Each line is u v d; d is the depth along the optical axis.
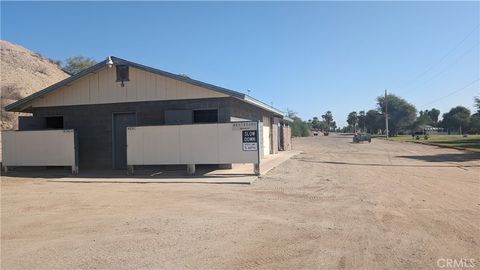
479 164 21.47
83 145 20.36
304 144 50.81
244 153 16.41
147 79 19.61
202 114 19.23
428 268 5.65
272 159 23.84
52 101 20.75
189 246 6.77
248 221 8.48
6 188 13.99
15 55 54.28
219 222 8.42
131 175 17.27
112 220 8.76
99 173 18.36
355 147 42.06
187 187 13.62
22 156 19.09
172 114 19.00
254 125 16.28
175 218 8.83
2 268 5.92
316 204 10.30
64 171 19.61
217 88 18.39
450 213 9.12
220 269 5.71
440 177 15.85
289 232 7.60
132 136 17.59
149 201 11.04
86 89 20.36
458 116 120.81
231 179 14.98
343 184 13.86
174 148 17.14
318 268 5.71
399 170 18.47
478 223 8.17
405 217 8.75
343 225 8.09
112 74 20.05
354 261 5.96
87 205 10.59
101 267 5.86
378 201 10.65
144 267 5.82
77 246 6.90
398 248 6.55
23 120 20.36
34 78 50.53
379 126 122.00
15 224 8.55
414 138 72.62
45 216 9.30
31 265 6.02
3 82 42.66
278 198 11.23
